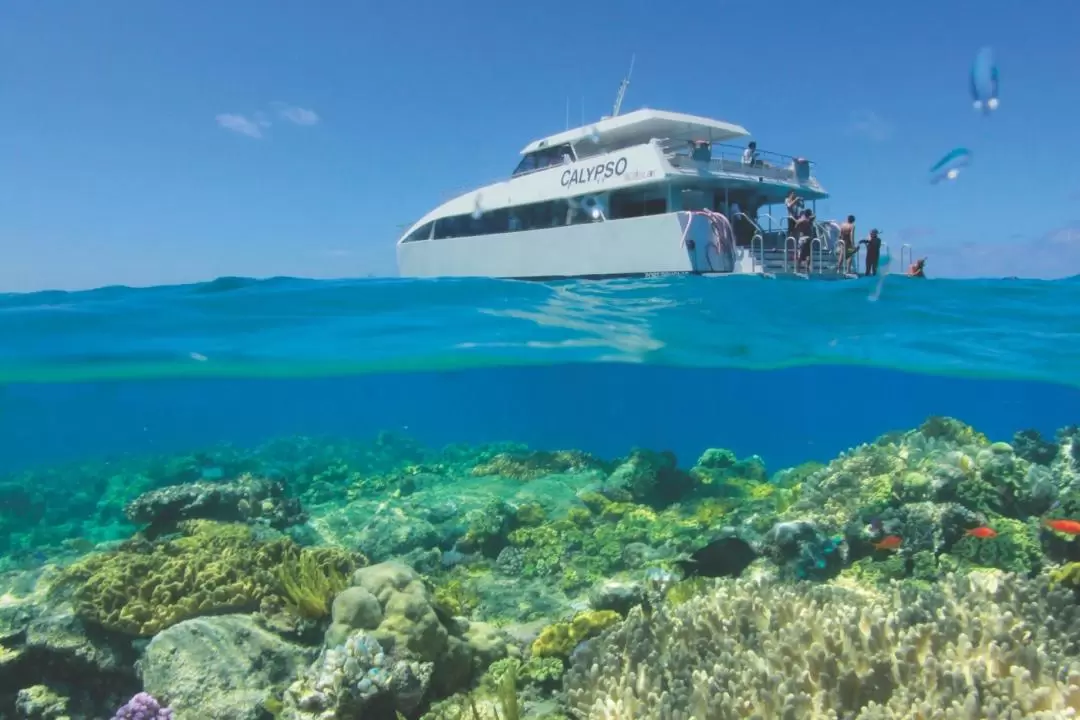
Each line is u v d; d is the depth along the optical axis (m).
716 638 4.77
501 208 22.92
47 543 14.02
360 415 46.47
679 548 9.90
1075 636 4.47
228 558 7.33
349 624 5.54
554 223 21.77
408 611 5.65
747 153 20.44
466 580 9.58
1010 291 15.64
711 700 3.81
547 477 16.52
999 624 4.31
